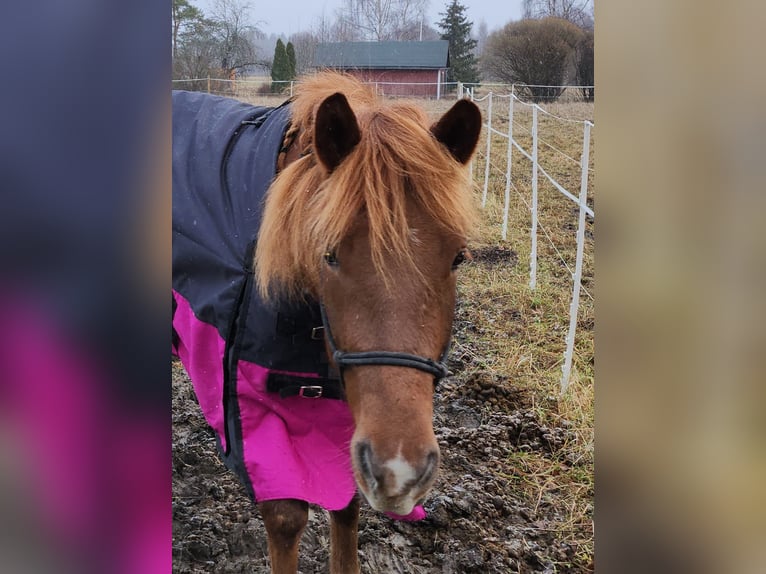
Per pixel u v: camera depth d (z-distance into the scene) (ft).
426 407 4.67
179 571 7.93
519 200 24.34
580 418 11.10
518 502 9.15
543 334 14.47
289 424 5.90
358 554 8.09
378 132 5.11
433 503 8.58
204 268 6.26
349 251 4.85
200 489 9.37
